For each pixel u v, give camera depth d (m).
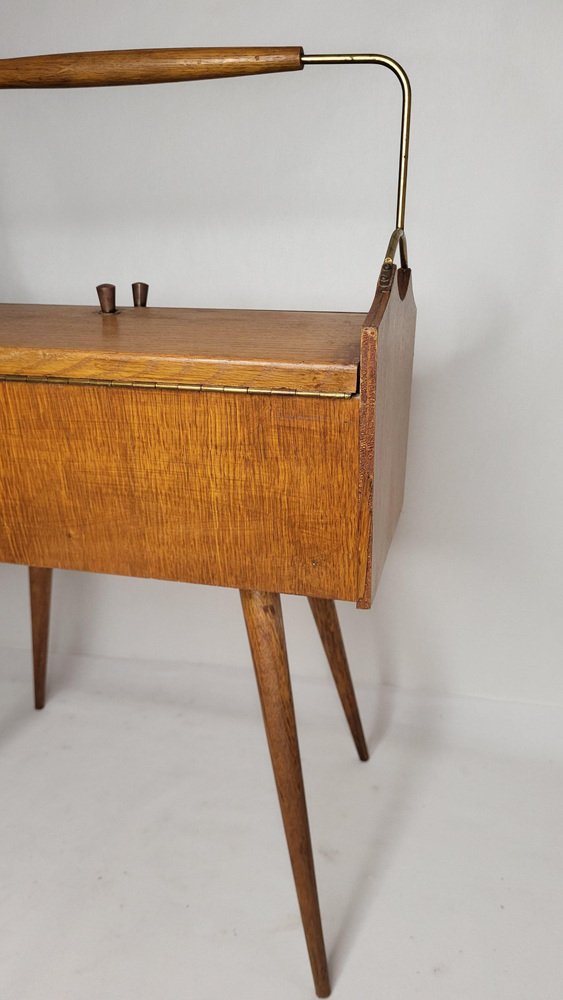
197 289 1.15
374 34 1.00
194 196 1.11
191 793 1.14
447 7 0.97
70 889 0.99
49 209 1.15
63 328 0.80
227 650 1.37
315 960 0.85
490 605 1.24
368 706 1.30
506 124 1.00
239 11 1.02
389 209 1.06
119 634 1.39
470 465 1.16
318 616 1.07
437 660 1.29
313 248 1.10
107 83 0.77
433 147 1.02
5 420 0.74
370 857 1.04
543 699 1.27
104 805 1.12
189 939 0.92
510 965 0.89
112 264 1.17
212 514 0.73
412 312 0.90
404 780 1.17
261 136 1.06
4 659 1.43
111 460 0.73
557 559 1.19
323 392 0.65
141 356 0.68
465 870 1.02
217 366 0.67
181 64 0.74
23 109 1.11
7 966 0.89
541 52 0.96
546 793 1.14
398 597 1.26
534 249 1.04
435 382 1.13
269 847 1.05
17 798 1.13
